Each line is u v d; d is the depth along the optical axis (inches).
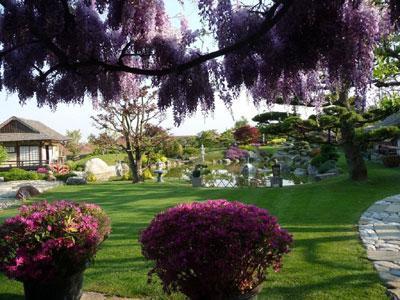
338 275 197.5
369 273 199.3
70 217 158.1
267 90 84.5
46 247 147.5
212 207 132.0
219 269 116.5
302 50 75.0
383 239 263.9
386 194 443.5
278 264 135.3
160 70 84.0
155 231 125.0
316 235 279.3
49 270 151.3
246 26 77.3
